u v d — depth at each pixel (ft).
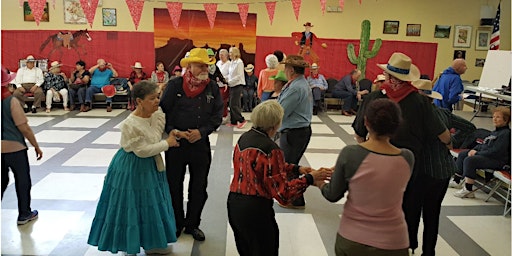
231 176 15.76
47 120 25.12
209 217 12.18
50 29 29.84
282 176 7.27
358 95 29.37
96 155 18.02
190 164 10.46
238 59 24.08
